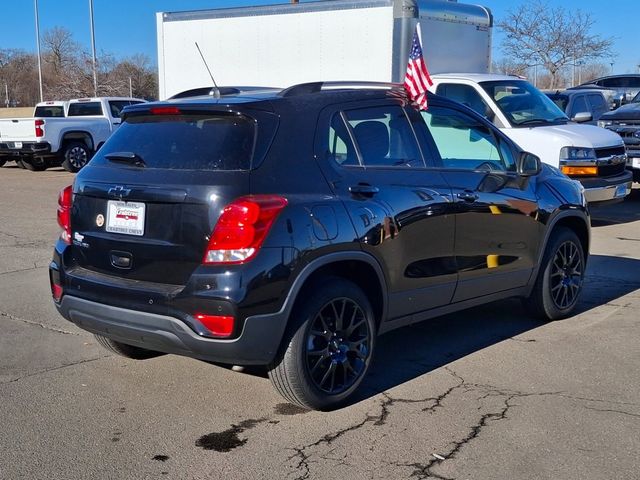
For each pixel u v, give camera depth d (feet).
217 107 14.15
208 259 13.17
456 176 17.37
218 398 15.51
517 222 18.84
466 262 17.53
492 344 18.94
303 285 13.92
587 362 17.49
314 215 13.88
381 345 18.97
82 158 65.82
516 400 15.25
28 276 26.48
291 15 38.55
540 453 12.95
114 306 14.08
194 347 13.33
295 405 14.85
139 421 14.38
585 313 21.67
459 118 18.38
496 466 12.50
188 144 14.32
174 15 43.55
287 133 14.29
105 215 14.64
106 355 18.16
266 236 13.17
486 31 39.78
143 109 15.28
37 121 62.49
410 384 16.22
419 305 16.63
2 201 46.80
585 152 33.86
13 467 12.51
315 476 12.22
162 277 13.78
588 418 14.35
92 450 13.16
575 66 103.24
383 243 15.12
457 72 38.27
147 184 13.94
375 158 15.78
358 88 16.28
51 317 21.40
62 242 15.75
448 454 12.94
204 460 12.80
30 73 231.30
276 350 13.62
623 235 34.17
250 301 13.00
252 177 13.47
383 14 35.12
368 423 14.25
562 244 20.49
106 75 153.07
